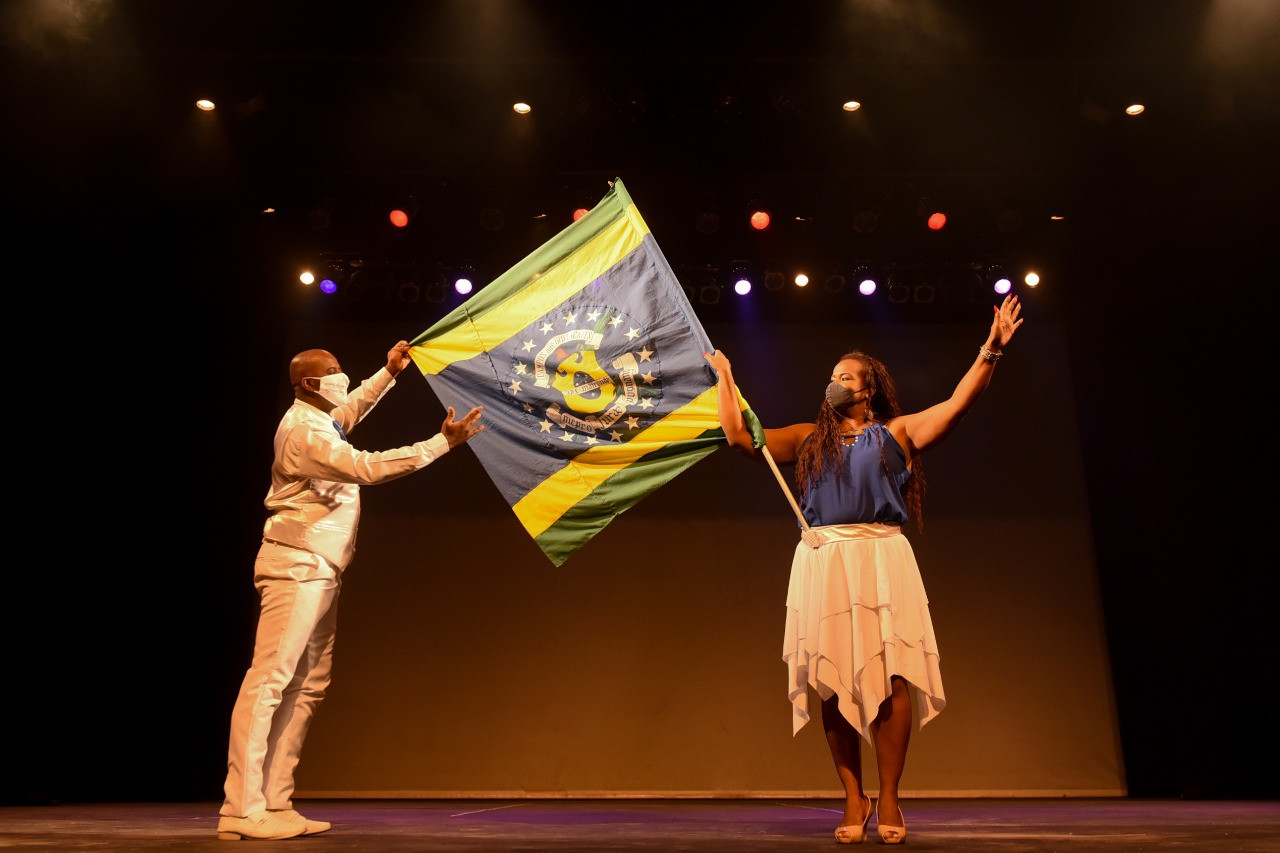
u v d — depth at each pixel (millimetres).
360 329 6738
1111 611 6363
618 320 3330
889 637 2555
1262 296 6109
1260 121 5348
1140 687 6246
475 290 6500
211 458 6418
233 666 6234
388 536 6512
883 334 6742
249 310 6680
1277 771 5922
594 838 2822
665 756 6180
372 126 5719
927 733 6180
